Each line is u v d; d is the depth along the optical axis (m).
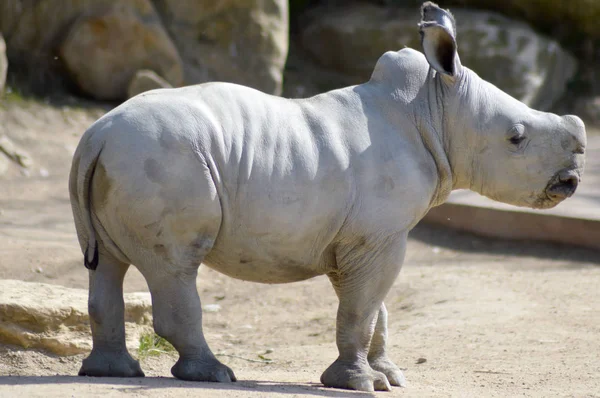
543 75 53.12
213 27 47.00
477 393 15.68
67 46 43.84
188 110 13.86
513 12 55.50
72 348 17.97
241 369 19.47
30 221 32.78
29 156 38.75
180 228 13.63
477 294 26.55
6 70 41.72
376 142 14.94
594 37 56.25
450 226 36.31
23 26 43.91
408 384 16.47
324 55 54.91
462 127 15.60
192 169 13.57
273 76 48.09
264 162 14.10
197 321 14.06
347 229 14.67
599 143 48.47
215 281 30.02
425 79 15.70
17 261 27.25
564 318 23.20
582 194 37.28
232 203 13.99
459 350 20.56
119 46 44.31
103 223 14.02
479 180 15.87
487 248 34.22
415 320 24.34
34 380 13.94
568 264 31.56
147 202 13.46
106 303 14.71
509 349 20.34
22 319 17.72
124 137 13.57
